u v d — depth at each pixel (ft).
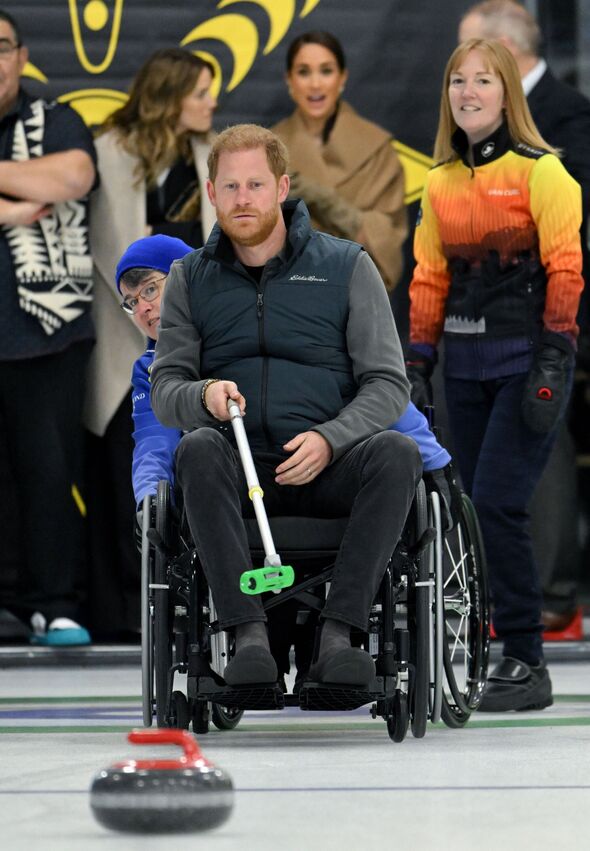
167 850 27.94
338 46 86.84
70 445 84.79
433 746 45.47
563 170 59.26
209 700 44.80
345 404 47.55
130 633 86.28
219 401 44.75
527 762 41.06
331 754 43.29
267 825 30.58
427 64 87.35
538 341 59.67
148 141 84.94
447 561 54.29
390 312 47.93
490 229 59.98
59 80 86.33
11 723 53.42
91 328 84.43
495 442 60.08
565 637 87.81
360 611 43.34
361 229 87.10
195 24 86.58
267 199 46.70
